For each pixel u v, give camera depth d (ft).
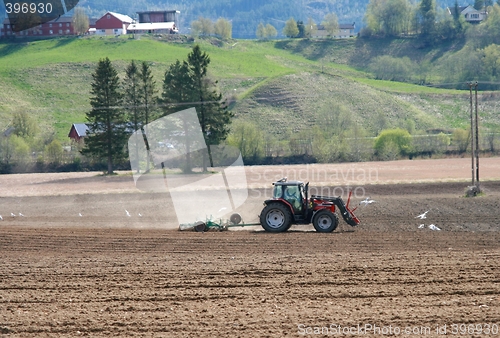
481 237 237.86
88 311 138.10
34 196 479.41
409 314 131.54
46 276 174.91
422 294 147.43
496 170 596.29
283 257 196.24
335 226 258.57
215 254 208.03
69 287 161.17
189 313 134.82
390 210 334.85
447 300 141.79
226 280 165.17
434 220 294.87
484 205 347.15
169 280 166.81
